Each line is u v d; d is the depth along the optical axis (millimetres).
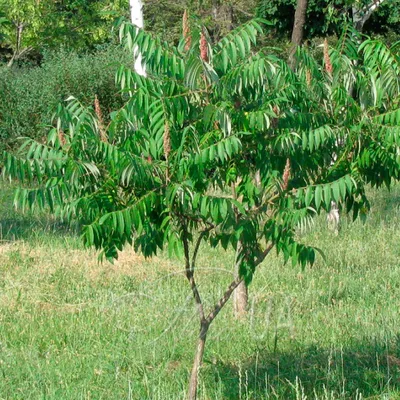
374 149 5504
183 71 5344
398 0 16688
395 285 10781
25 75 20734
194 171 5152
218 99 5352
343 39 5809
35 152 5234
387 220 15016
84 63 20203
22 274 10820
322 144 5371
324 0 15047
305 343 8094
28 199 5184
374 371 7234
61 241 12977
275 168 5520
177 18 21891
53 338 8180
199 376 6980
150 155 5336
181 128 5379
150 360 7531
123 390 6754
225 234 5750
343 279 10820
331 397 6422
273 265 11367
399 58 5508
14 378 7039
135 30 5238
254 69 5227
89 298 9797
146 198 5090
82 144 5270
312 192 5180
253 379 7035
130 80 5246
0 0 24234
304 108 5551
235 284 5965
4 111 20000
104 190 5285
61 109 5348
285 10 17859
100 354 7641
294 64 5793
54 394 6535
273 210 5496
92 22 25766
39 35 25359
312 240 13242
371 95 5625
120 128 5453
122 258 11906
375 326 8586
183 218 5473
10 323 8680
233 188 5910
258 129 5211
